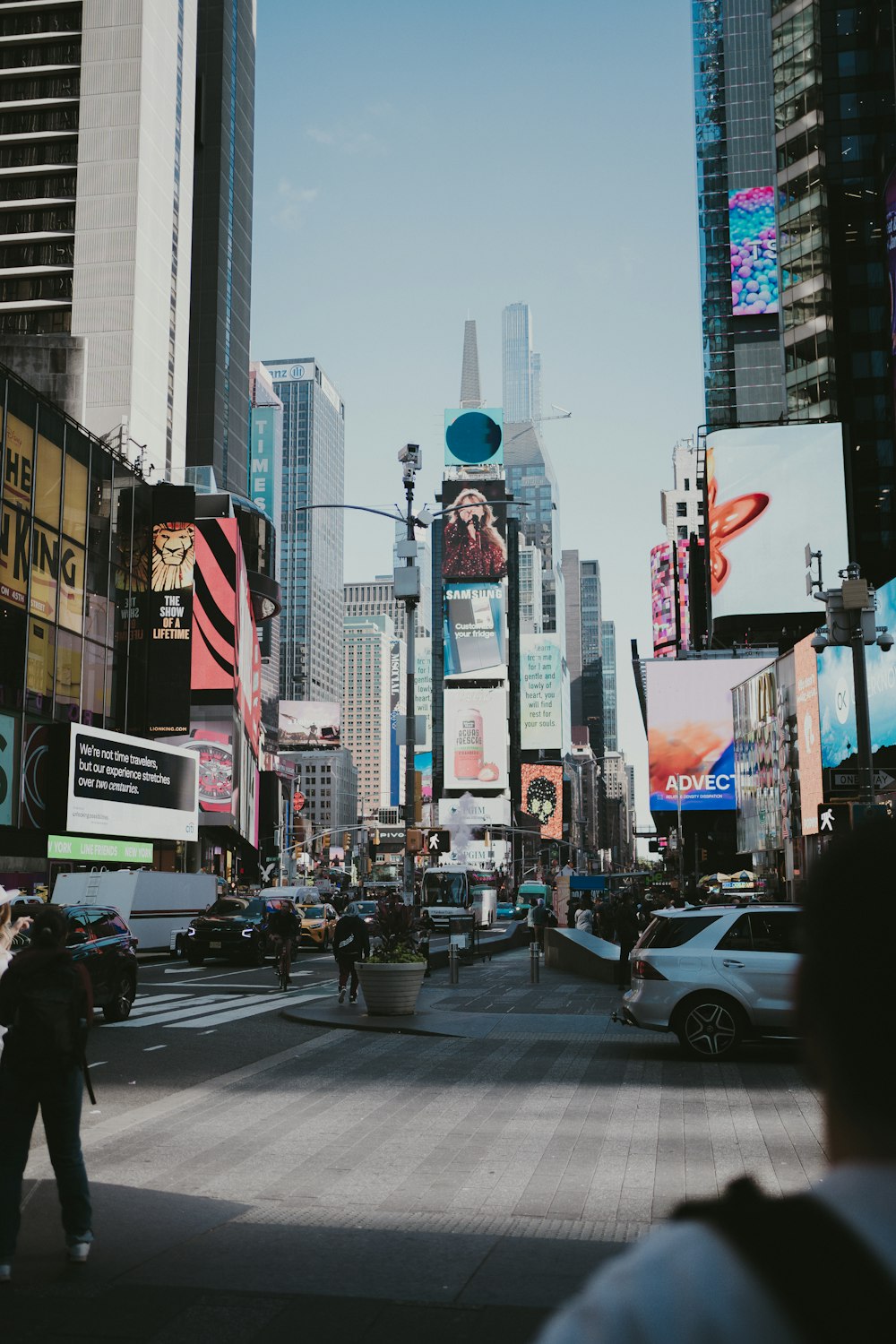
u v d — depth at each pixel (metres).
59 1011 6.55
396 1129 10.52
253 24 172.50
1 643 42.81
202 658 72.44
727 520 83.00
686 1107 11.45
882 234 90.88
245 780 81.31
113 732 50.69
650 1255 1.08
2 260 110.69
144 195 111.44
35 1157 9.56
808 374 91.06
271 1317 5.67
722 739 91.44
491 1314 5.70
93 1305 5.86
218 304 149.62
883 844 1.16
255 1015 20.39
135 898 37.56
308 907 43.69
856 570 19.97
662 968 14.88
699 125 128.75
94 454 52.75
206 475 98.19
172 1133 10.37
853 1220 1.01
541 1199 8.05
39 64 112.69
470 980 29.44
